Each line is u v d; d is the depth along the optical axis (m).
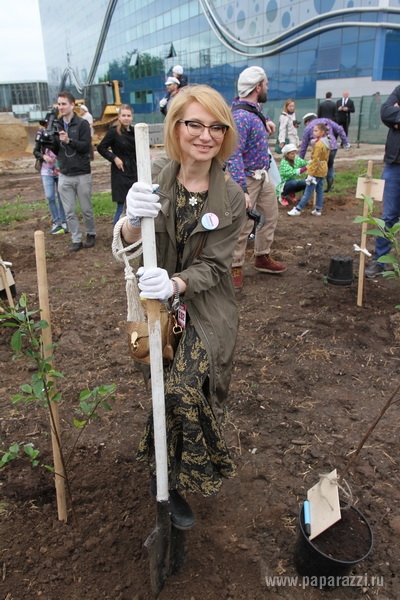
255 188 5.04
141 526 2.39
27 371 3.81
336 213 9.11
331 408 3.27
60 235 8.05
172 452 2.11
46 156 7.68
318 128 8.41
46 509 2.50
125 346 4.12
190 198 2.10
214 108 1.89
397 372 3.66
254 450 2.90
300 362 3.81
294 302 4.90
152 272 1.79
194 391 1.97
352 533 2.12
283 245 6.95
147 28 45.53
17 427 3.13
